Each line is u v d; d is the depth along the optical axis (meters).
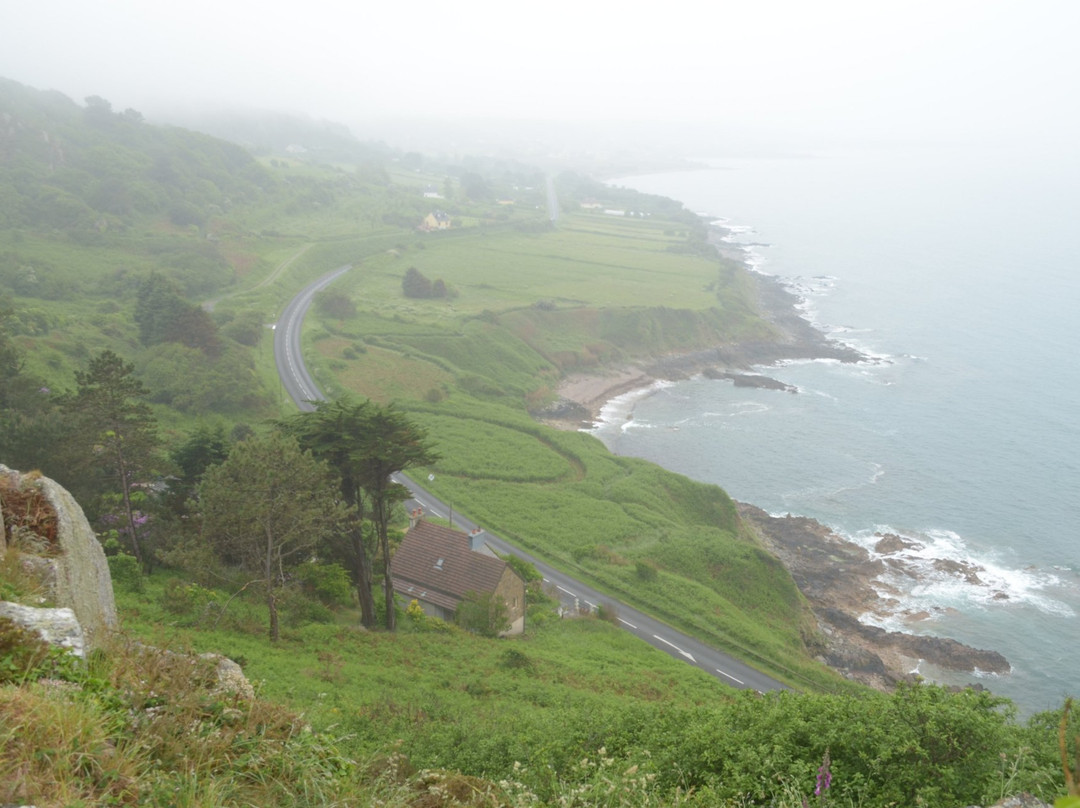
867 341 156.25
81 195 172.88
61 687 7.23
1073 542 83.44
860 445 110.00
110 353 38.88
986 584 75.38
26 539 11.30
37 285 120.88
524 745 17.47
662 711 17.94
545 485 86.56
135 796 6.30
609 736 17.09
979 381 134.62
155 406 87.50
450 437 96.38
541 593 61.38
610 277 182.12
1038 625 68.56
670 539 74.69
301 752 8.33
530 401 122.62
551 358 138.12
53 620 8.25
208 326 101.94
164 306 103.94
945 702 13.48
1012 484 97.38
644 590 64.62
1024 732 13.51
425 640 40.34
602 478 89.50
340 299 136.88
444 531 53.62
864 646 65.62
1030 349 149.88
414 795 10.25
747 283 189.50
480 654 40.75
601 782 11.83
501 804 10.65
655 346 147.88
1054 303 180.62
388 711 23.31
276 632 32.66
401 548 53.53
